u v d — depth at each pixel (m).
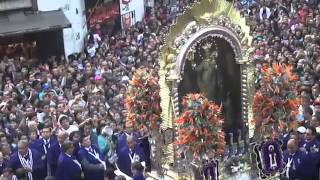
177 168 18.48
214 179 17.86
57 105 23.95
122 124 21.77
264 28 35.44
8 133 21.97
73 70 29.92
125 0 42.19
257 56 22.92
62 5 38.78
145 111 18.69
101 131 21.33
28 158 18.77
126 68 30.78
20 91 27.30
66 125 20.59
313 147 19.02
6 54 37.56
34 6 37.84
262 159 19.16
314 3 40.41
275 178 19.31
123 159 19.58
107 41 36.78
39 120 23.28
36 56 38.41
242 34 19.11
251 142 19.31
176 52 18.31
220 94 19.03
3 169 18.55
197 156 17.53
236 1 39.09
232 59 19.09
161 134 18.77
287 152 19.17
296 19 36.41
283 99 18.88
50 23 37.16
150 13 43.12
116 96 25.55
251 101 19.30
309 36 31.62
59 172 18.16
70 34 39.28
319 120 20.55
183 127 17.44
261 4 40.12
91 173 18.31
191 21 18.44
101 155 19.28
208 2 18.56
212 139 17.53
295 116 19.34
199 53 18.50
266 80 18.84
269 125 18.98
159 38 32.91
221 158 18.83
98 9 40.88
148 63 29.69
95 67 30.83
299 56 28.67
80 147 18.83
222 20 18.64
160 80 18.62
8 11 37.31
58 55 38.44
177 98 18.38
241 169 19.19
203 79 18.72
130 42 35.97
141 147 19.61
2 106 24.06
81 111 22.48
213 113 17.44
